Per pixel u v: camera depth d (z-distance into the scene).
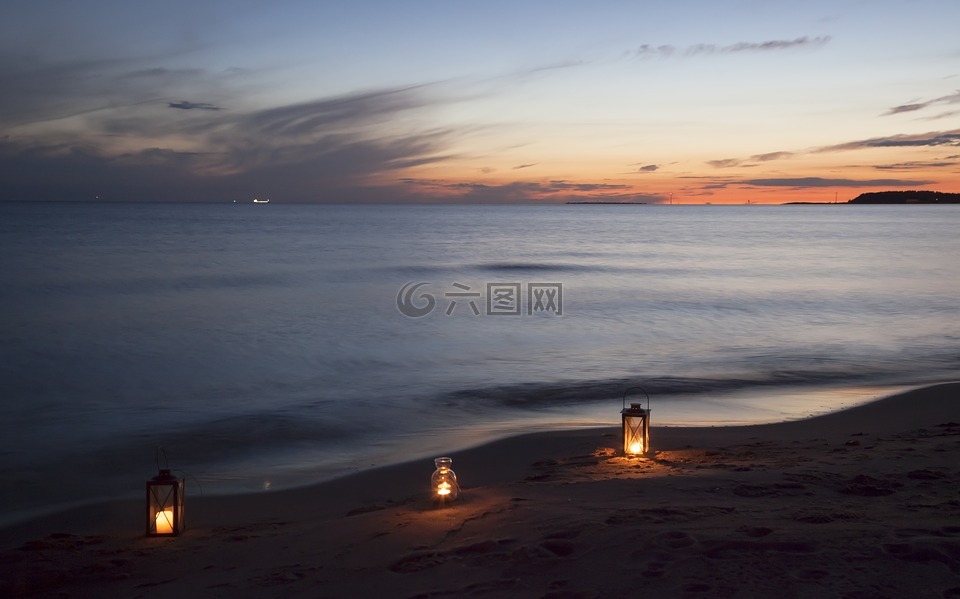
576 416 13.94
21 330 24.41
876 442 9.59
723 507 5.81
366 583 4.54
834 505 5.84
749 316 29.00
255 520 8.08
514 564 4.57
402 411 14.53
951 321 27.59
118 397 15.96
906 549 4.42
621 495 6.49
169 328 25.23
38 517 8.72
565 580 4.26
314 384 17.23
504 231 112.81
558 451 10.82
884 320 27.91
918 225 146.12
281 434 12.91
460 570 4.60
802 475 7.07
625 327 26.19
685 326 26.48
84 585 5.26
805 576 4.11
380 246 72.62
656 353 21.14
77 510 8.95
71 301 31.44
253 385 17.14
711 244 80.94
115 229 100.56
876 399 14.59
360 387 16.86
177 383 17.36
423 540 5.33
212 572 5.24
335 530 5.99
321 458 11.38
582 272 47.72
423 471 10.20
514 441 11.56
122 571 5.54
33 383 17.28
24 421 13.89
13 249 60.47
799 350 21.55
